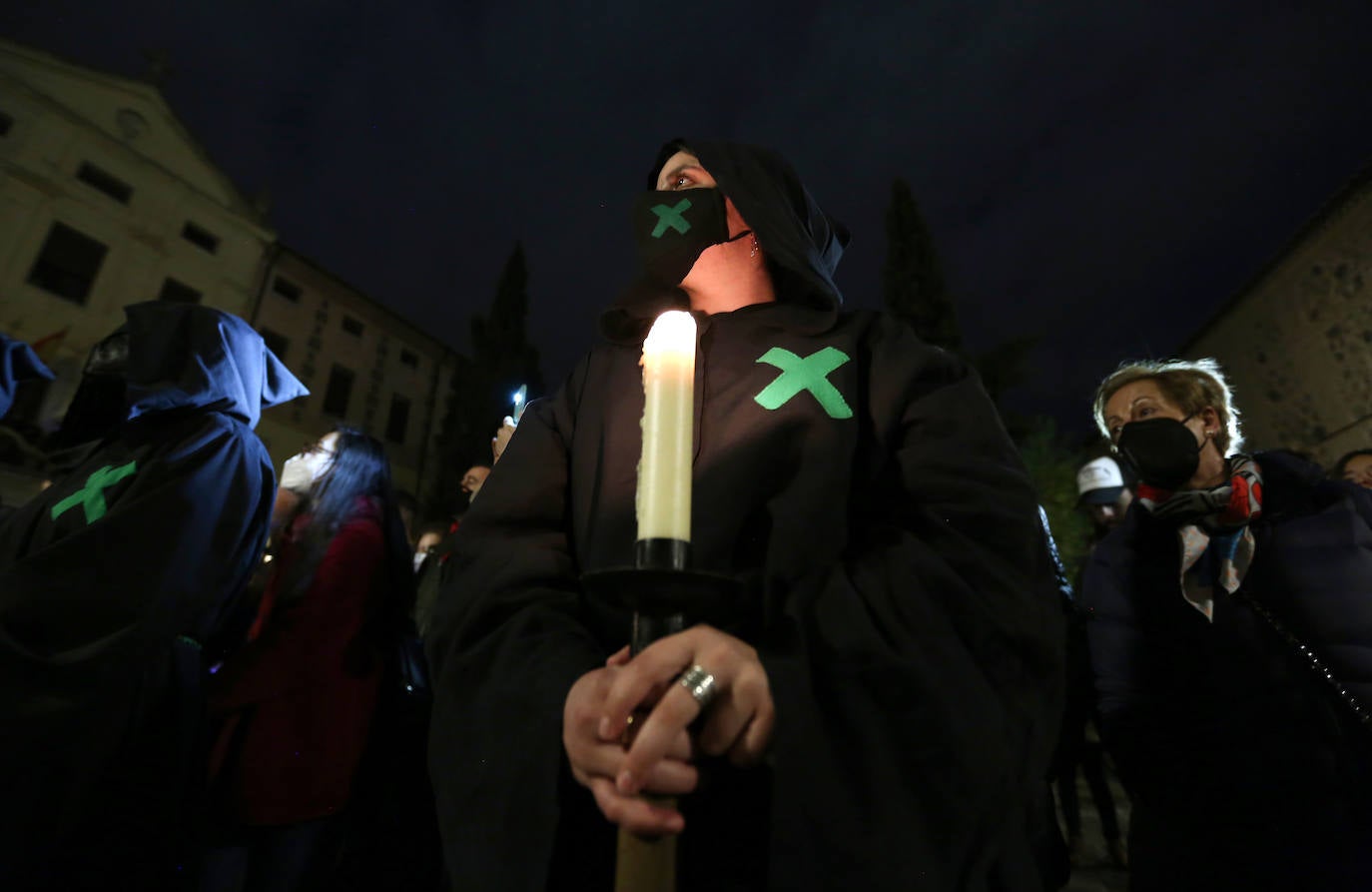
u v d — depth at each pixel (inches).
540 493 36.0
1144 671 56.8
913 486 29.5
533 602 29.6
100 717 45.5
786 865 20.6
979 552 26.7
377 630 72.1
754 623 27.3
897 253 542.6
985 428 31.2
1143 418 63.4
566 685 24.6
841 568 27.3
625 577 18.6
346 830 64.3
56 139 542.9
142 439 59.9
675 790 19.9
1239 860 48.3
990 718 23.4
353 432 77.3
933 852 21.5
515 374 733.3
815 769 21.3
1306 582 50.2
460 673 28.4
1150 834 55.4
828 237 46.8
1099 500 134.6
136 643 47.9
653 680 20.6
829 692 23.2
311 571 67.0
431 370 828.6
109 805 46.5
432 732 28.4
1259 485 55.0
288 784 59.6
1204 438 60.7
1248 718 49.9
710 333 36.2
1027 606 25.9
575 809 23.7
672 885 19.3
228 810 57.5
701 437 31.7
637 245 38.4
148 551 50.0
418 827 69.1
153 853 47.9
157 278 587.5
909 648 23.8
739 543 28.9
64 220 540.1
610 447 33.6
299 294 699.4
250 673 61.7
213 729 61.1
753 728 22.0
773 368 33.2
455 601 31.6
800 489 29.3
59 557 47.4
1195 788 51.2
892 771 22.0
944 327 506.0
